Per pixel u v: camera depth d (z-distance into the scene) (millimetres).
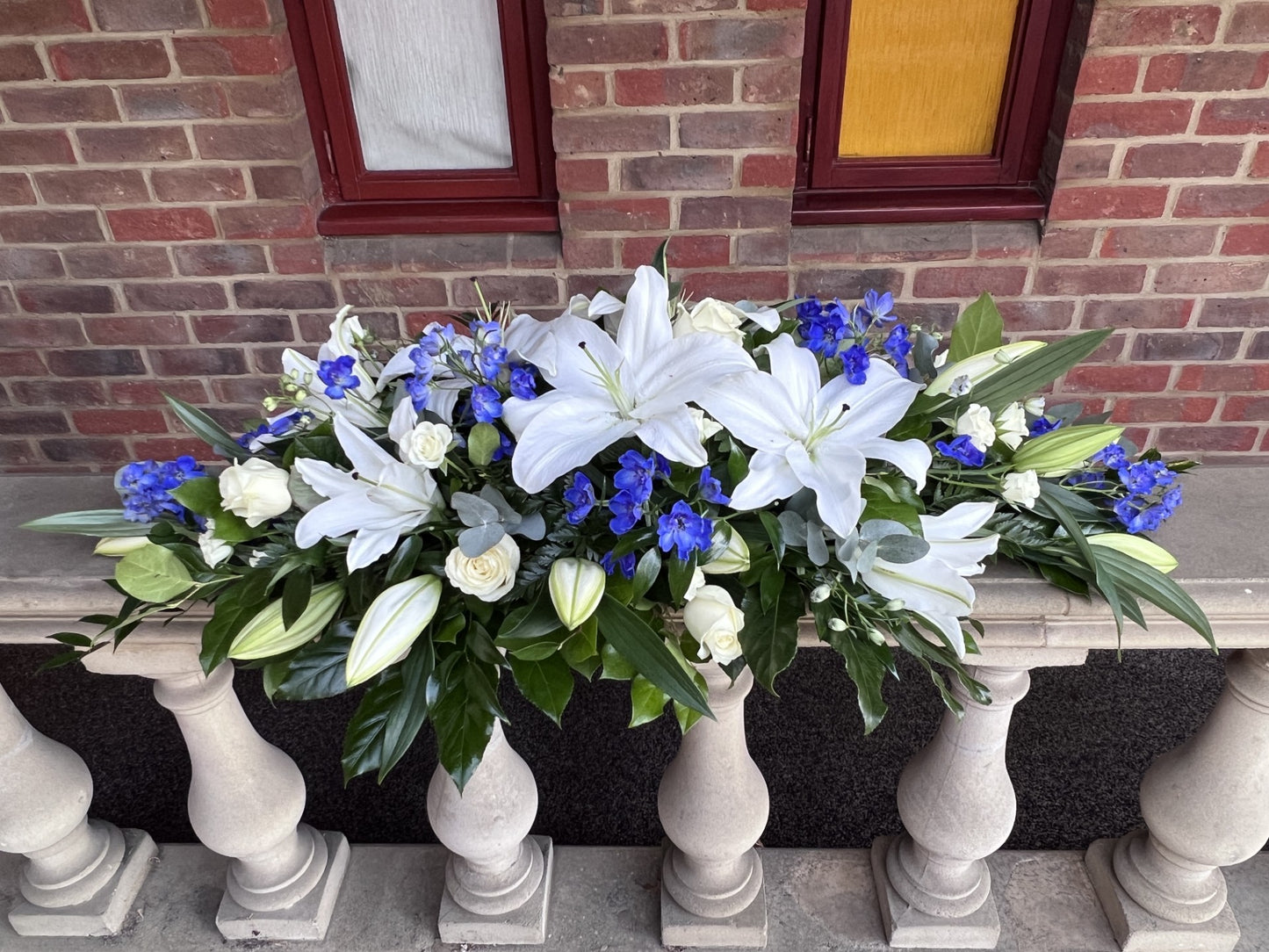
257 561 871
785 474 802
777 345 829
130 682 2168
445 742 809
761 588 833
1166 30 1913
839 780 1859
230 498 808
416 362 821
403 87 2219
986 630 989
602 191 2139
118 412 2488
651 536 793
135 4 1962
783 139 2057
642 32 1950
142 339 2377
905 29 2137
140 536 945
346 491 803
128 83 2053
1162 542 999
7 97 2066
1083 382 2359
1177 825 1167
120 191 2178
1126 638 1004
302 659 854
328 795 1858
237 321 2348
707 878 1282
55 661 979
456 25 2143
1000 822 1174
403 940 1338
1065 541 934
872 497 827
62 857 1338
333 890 1369
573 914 1344
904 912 1286
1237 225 2113
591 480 833
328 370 839
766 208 2143
